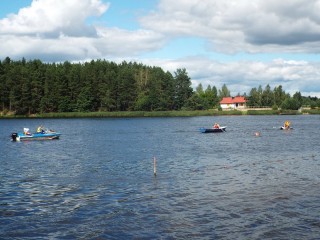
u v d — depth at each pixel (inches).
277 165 1402.6
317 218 774.5
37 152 1897.1
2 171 1336.1
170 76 6919.3
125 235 701.9
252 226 736.3
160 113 6304.1
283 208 839.7
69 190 1029.2
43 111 6107.3
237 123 4404.5
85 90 6240.2
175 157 1648.6
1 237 698.8
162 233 708.7
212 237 687.1
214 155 1710.1
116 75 6663.4
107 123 4537.4
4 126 4010.8
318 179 1131.9
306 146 2042.3
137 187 1053.8
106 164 1466.5
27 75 6156.5
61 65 7253.9
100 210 845.8
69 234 711.1
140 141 2415.1
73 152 1875.0
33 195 981.8
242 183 1088.8
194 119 5506.9
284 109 7332.7
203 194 968.3
